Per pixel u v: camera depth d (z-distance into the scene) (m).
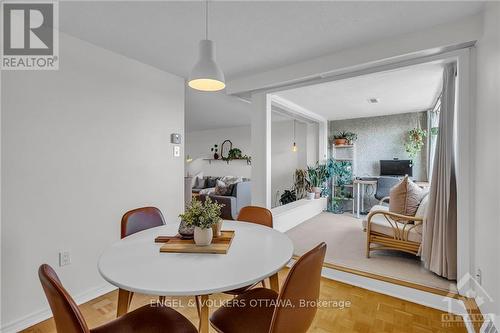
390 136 5.45
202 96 4.22
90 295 2.25
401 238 2.81
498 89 1.55
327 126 6.14
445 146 2.36
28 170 1.89
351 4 1.75
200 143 8.18
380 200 4.89
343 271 2.60
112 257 1.30
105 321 1.95
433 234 2.47
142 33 2.11
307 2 1.72
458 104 2.12
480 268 1.91
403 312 2.03
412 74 3.00
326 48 2.43
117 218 2.46
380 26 2.04
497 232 1.56
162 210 2.91
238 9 1.79
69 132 2.12
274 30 2.09
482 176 1.86
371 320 1.93
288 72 2.85
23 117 1.86
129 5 1.73
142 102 2.70
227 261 1.25
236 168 7.41
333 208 5.77
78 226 2.18
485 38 1.80
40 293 1.94
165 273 1.12
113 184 2.43
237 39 2.24
